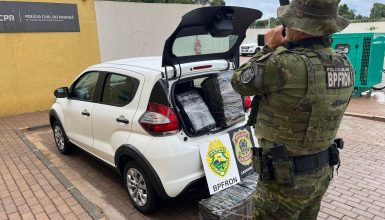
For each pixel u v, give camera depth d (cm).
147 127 317
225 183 327
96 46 895
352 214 346
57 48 829
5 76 767
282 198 197
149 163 316
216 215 282
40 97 825
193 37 311
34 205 368
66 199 379
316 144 186
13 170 465
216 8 281
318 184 196
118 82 367
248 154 353
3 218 344
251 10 303
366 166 467
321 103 176
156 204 336
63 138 514
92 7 870
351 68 200
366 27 2842
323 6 171
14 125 706
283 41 191
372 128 655
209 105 344
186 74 323
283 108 181
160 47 1259
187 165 311
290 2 188
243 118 353
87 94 429
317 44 182
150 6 1194
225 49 355
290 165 187
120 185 427
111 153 377
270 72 180
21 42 774
